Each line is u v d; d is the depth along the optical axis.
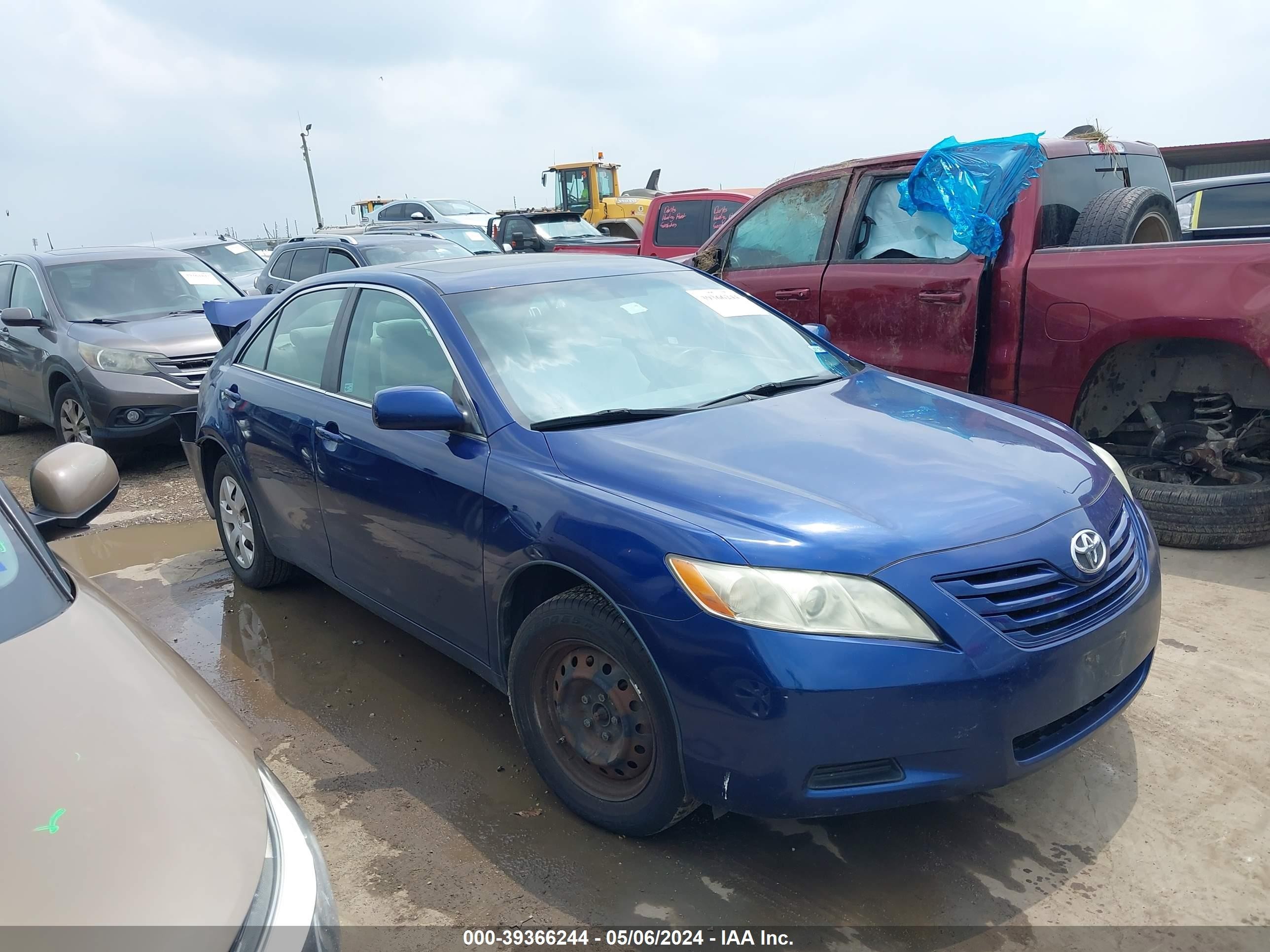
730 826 2.87
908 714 2.31
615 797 2.76
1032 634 2.46
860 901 2.54
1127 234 5.00
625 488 2.71
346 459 3.66
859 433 3.05
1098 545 2.65
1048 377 5.00
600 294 3.77
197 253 14.70
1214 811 2.84
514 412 3.12
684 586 2.44
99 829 1.46
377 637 4.32
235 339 4.89
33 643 1.83
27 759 1.56
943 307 5.29
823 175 6.06
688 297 3.96
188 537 5.93
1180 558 4.72
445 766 3.27
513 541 2.89
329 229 21.38
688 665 2.43
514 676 2.95
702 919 2.50
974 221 5.02
